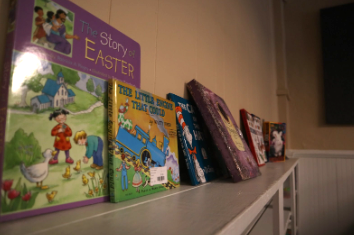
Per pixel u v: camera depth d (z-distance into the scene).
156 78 0.69
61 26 0.40
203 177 0.71
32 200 0.33
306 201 2.31
